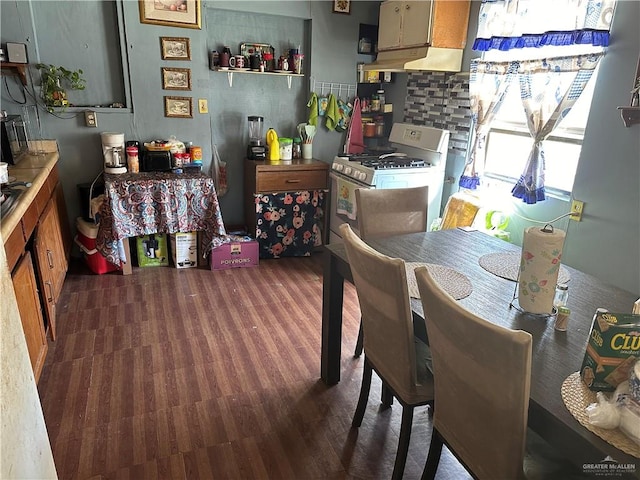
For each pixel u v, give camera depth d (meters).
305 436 1.87
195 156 3.57
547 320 1.42
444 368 1.25
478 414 1.16
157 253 3.50
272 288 3.24
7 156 2.59
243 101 3.86
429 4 3.04
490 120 2.95
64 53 3.22
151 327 2.65
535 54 2.69
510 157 3.11
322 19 3.76
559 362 1.21
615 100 2.25
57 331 2.56
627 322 1.09
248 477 1.67
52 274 2.58
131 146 3.32
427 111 3.70
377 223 2.39
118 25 3.25
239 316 2.82
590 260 2.46
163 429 1.87
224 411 1.99
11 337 0.85
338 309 2.08
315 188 3.80
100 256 3.28
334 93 4.00
